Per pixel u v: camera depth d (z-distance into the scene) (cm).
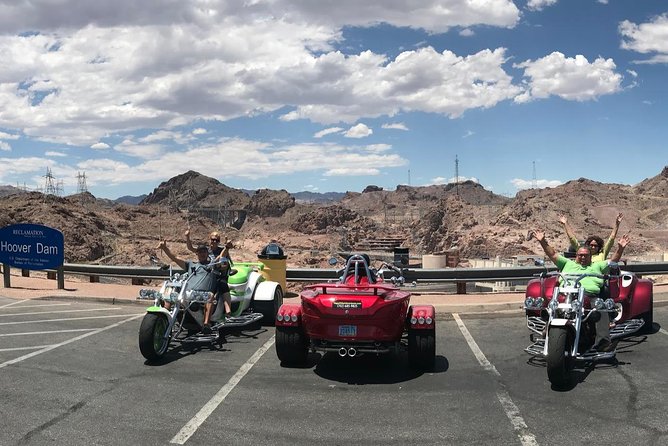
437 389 701
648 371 750
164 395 679
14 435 555
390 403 652
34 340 970
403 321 781
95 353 879
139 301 1373
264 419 602
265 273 1405
